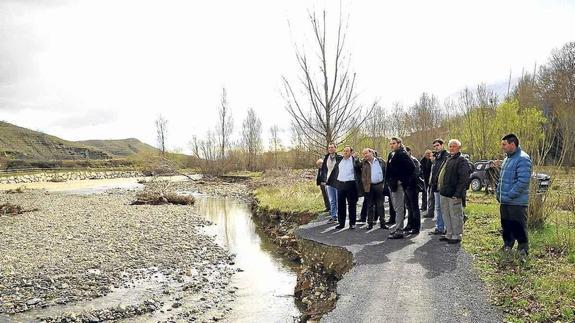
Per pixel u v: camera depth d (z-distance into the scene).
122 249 12.16
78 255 11.42
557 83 26.20
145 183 43.75
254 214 19.06
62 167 71.88
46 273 9.74
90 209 21.33
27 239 13.49
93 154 125.25
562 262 6.89
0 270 9.91
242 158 52.38
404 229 9.97
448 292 6.00
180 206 23.25
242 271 10.09
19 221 17.20
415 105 36.53
